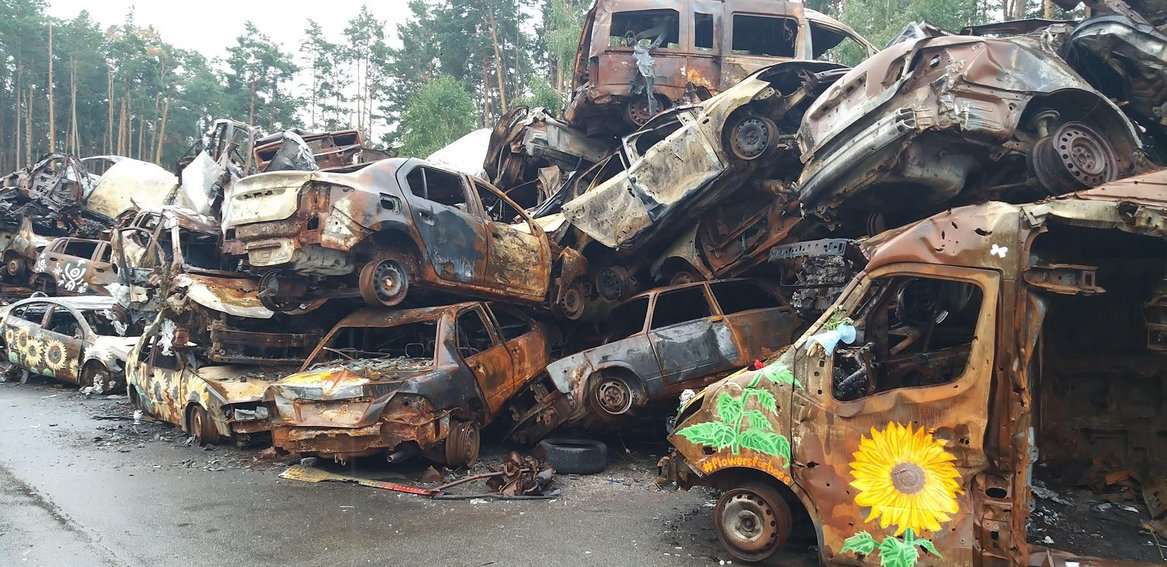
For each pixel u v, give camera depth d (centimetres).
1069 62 707
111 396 1128
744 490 469
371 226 753
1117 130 627
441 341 727
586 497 639
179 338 845
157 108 4719
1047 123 620
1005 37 685
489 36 3366
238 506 588
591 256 1038
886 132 613
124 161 1853
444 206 838
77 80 4547
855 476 413
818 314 714
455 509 591
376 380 666
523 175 1405
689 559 477
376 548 492
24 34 4238
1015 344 384
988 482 388
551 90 2345
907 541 396
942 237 409
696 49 1137
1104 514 524
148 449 794
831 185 681
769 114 870
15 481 645
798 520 496
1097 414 574
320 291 836
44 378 1305
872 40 1714
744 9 1143
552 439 785
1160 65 656
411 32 3828
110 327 1221
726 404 466
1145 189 427
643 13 1161
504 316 947
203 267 1081
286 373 855
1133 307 545
